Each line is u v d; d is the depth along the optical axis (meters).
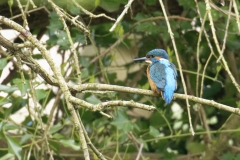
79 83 7.57
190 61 12.50
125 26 11.64
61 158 11.59
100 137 12.77
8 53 10.13
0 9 10.53
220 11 9.99
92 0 9.96
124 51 13.79
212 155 11.69
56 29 10.17
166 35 10.82
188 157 11.99
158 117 12.16
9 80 11.76
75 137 11.27
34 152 10.05
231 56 12.32
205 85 12.77
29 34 6.90
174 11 11.95
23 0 10.10
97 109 6.53
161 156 11.82
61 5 10.31
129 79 12.85
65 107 11.12
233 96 12.70
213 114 12.96
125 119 9.97
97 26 11.50
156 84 8.50
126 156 10.88
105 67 12.11
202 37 11.90
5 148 10.08
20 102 9.90
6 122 9.34
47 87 11.37
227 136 11.72
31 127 10.33
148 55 9.86
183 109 12.77
